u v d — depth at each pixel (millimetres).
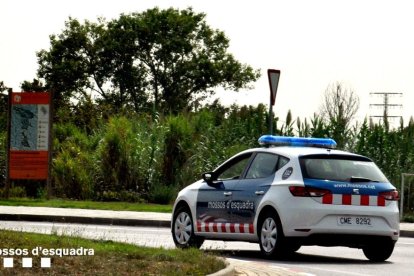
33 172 38906
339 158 19922
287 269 16688
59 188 40969
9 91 38875
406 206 37031
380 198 19688
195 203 21438
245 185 20438
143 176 40969
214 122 43281
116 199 40281
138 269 14188
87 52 96125
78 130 45656
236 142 41438
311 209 19188
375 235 19562
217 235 20844
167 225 29297
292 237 19203
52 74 94500
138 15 97375
